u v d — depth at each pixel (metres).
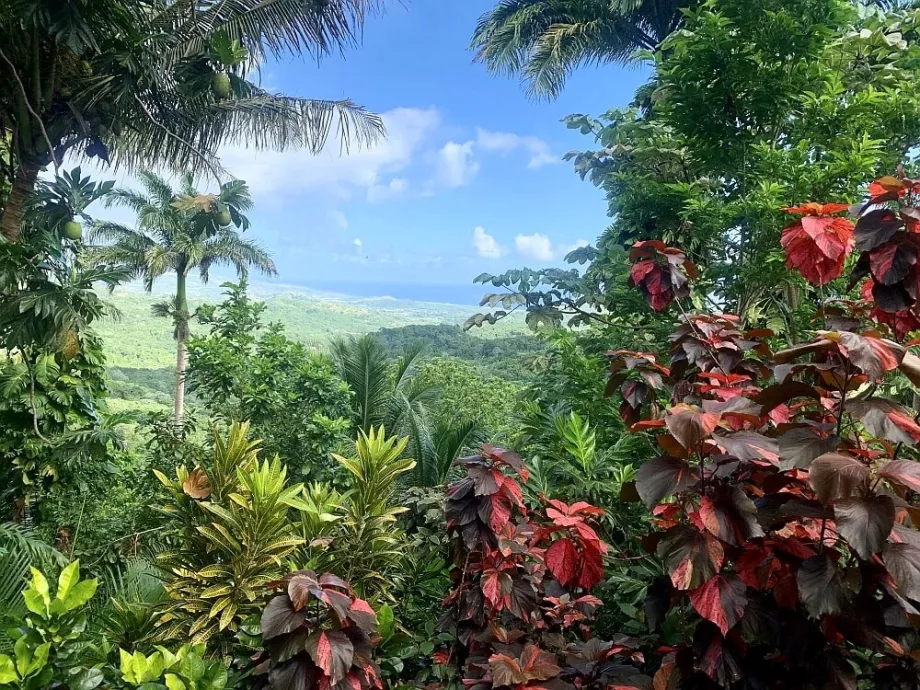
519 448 3.35
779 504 1.33
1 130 5.13
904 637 1.34
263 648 1.63
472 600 1.83
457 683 2.05
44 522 5.05
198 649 1.53
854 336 1.15
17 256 4.25
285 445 5.73
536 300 3.66
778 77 3.02
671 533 1.31
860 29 3.82
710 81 3.14
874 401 1.19
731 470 1.38
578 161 4.77
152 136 6.24
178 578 2.37
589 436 2.78
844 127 3.11
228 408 6.03
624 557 2.29
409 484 5.86
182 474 2.54
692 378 2.03
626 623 2.17
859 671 1.60
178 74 5.71
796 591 1.31
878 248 1.48
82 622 1.43
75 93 5.23
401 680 2.30
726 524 1.24
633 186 3.79
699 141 3.35
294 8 6.12
